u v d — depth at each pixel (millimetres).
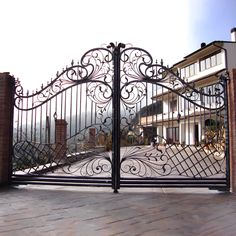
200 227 3926
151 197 5613
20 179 6391
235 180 5922
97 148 6520
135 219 4230
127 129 6281
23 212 4520
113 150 6113
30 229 3787
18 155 6742
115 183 6023
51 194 5801
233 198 5555
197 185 6066
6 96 6434
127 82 6262
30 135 6664
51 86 6508
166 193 5996
